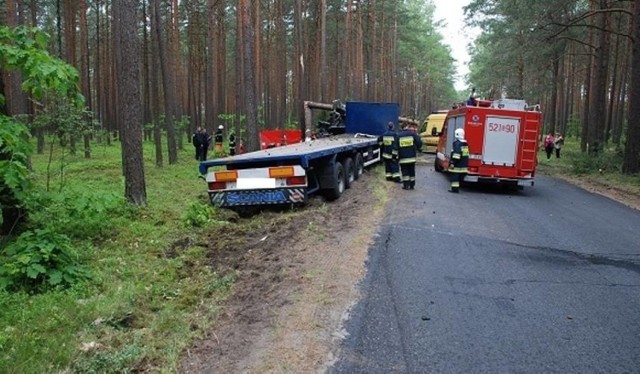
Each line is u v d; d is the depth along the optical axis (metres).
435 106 102.50
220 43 34.78
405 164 14.21
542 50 24.75
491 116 14.66
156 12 21.00
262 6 36.03
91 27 40.34
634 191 14.70
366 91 49.91
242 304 5.45
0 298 5.24
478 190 15.11
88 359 4.16
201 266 7.05
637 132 17.78
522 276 6.54
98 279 6.07
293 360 4.19
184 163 22.08
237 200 10.50
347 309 5.27
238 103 27.92
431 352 4.39
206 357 4.28
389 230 8.87
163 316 5.09
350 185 13.96
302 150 11.47
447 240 8.34
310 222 9.23
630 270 6.90
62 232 7.96
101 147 28.28
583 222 10.29
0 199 7.13
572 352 4.45
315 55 37.97
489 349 4.47
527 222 10.14
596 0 24.14
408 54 61.81
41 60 6.34
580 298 5.78
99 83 39.53
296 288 5.85
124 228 8.64
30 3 25.92
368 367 4.11
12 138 6.20
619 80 35.75
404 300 5.57
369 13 39.75
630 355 4.42
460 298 5.69
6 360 3.98
